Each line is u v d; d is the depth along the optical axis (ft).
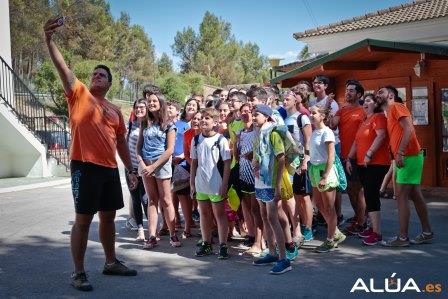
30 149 51.47
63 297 15.34
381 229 23.73
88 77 115.85
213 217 23.18
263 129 17.42
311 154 20.51
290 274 17.24
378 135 20.62
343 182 20.29
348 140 23.47
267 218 17.99
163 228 23.99
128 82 211.61
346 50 32.22
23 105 52.54
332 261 18.75
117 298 15.20
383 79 35.14
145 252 20.79
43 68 108.88
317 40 65.77
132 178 18.21
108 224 17.24
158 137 21.24
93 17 172.04
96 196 16.16
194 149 20.26
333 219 20.07
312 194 22.68
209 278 17.06
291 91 21.86
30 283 16.72
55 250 21.40
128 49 209.36
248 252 20.07
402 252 19.75
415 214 27.17
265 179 17.20
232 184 20.51
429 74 32.86
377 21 60.54
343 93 37.58
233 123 22.90
